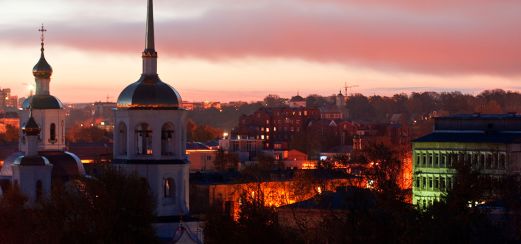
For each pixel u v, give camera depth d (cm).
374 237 15512
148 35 18875
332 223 17538
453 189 15750
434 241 14912
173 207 18625
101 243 16788
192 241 18088
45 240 17250
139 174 18475
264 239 16050
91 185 17125
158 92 18600
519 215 17550
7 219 19050
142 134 18662
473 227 15400
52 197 18150
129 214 17000
